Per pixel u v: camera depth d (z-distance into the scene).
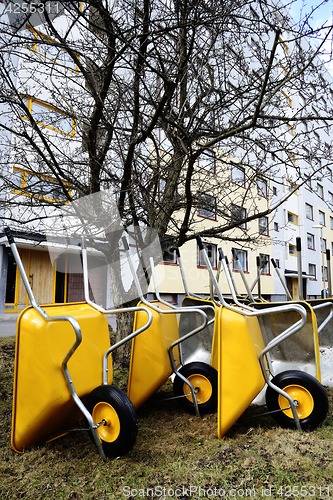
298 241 3.94
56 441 2.49
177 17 3.15
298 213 23.72
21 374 2.27
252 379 2.52
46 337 2.20
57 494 1.85
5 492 1.87
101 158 3.37
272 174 4.24
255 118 2.70
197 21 2.94
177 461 2.19
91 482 1.96
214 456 2.23
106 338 2.67
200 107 3.74
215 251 13.79
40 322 2.24
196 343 3.95
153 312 3.10
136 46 2.87
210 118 3.85
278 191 15.08
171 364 3.19
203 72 3.55
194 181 4.32
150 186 3.68
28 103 3.68
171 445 2.44
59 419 2.33
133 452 2.31
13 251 2.26
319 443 2.37
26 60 3.21
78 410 2.45
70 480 1.99
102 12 2.71
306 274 22.02
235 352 2.57
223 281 13.88
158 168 3.56
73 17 2.76
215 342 3.16
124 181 3.21
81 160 3.96
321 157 3.46
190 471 2.05
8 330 8.02
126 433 2.12
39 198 3.57
